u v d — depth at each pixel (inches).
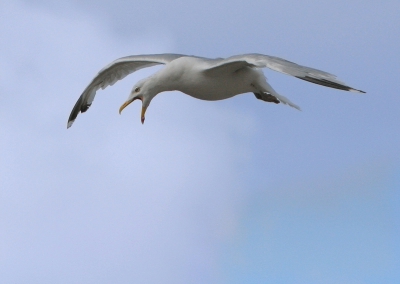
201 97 662.5
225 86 646.5
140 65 717.9
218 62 618.2
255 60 578.9
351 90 548.1
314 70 555.5
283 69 561.0
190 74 650.2
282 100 652.1
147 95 685.3
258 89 658.8
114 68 719.7
